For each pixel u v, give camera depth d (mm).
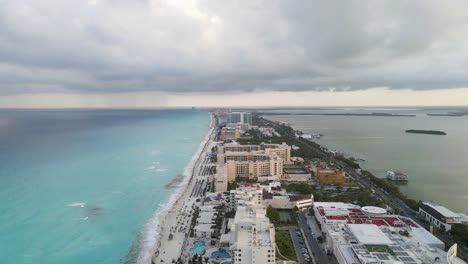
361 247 185250
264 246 162250
